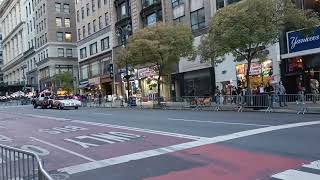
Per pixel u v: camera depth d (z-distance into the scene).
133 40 38.50
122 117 26.11
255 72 33.66
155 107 37.28
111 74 53.34
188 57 38.53
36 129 22.44
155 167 10.14
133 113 29.78
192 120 20.66
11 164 8.23
